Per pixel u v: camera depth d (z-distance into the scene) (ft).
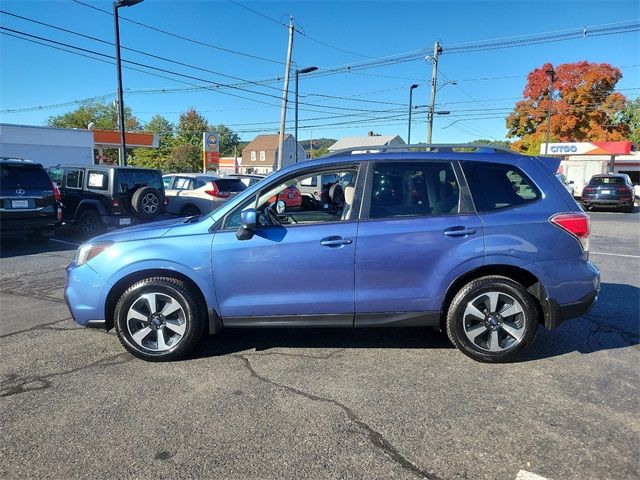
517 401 11.33
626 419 10.50
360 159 13.76
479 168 13.66
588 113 144.87
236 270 13.28
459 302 13.26
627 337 15.56
